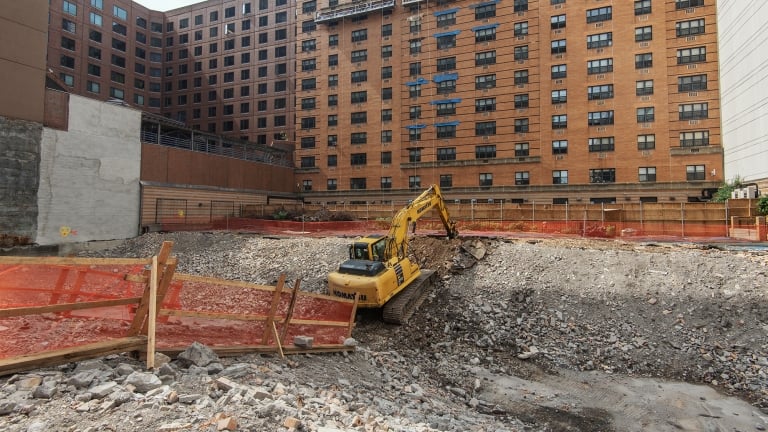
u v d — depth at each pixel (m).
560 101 48.09
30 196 29.34
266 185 55.38
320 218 40.66
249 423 4.73
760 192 33.03
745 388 10.95
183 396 5.09
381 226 35.38
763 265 16.12
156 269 6.21
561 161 47.81
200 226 40.53
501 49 51.03
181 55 80.75
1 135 27.91
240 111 75.50
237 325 8.20
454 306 16.86
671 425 9.16
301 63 62.81
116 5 76.06
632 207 31.89
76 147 32.19
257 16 74.75
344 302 12.23
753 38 34.38
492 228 33.16
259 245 28.17
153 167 38.50
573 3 47.78
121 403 4.73
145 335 6.34
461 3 53.22
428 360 12.98
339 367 9.77
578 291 16.73
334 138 60.09
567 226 31.48
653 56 44.50
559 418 9.43
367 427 5.55
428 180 54.38
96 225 33.44
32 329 5.83
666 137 43.72
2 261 4.62
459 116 53.03
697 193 42.16
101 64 73.56
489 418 8.90
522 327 15.06
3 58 28.09
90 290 6.21
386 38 57.53
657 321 14.36
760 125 33.19
